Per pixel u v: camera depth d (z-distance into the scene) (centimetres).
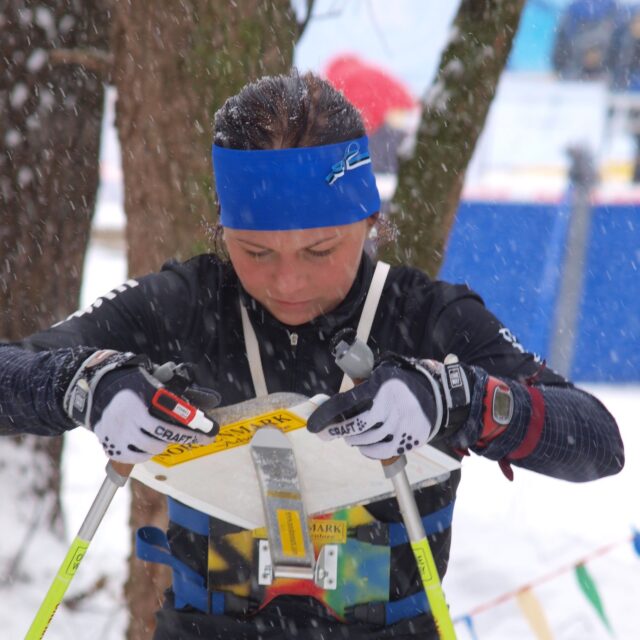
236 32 919
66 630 1245
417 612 592
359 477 565
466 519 1627
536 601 1070
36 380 539
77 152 1304
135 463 529
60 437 1419
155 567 1041
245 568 590
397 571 587
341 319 583
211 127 934
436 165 1033
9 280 1295
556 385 588
